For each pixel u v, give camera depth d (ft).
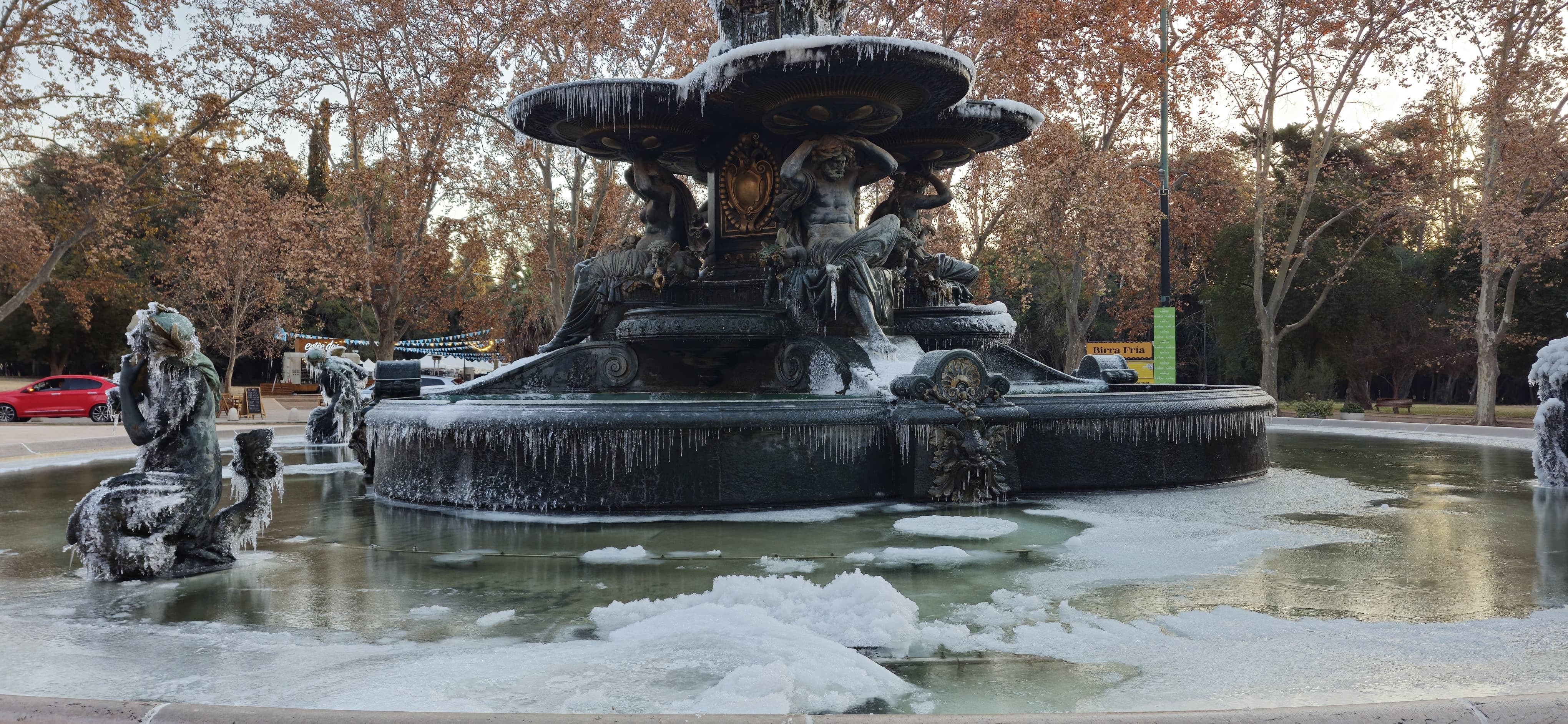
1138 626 13.51
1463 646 12.30
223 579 17.17
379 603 15.23
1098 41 93.71
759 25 38.01
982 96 90.27
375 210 114.01
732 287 38.91
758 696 10.27
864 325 34.71
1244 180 141.69
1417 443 49.78
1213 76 102.32
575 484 25.12
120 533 16.99
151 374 17.90
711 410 25.34
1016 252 117.39
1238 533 21.38
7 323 161.27
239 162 103.24
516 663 11.70
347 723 8.49
